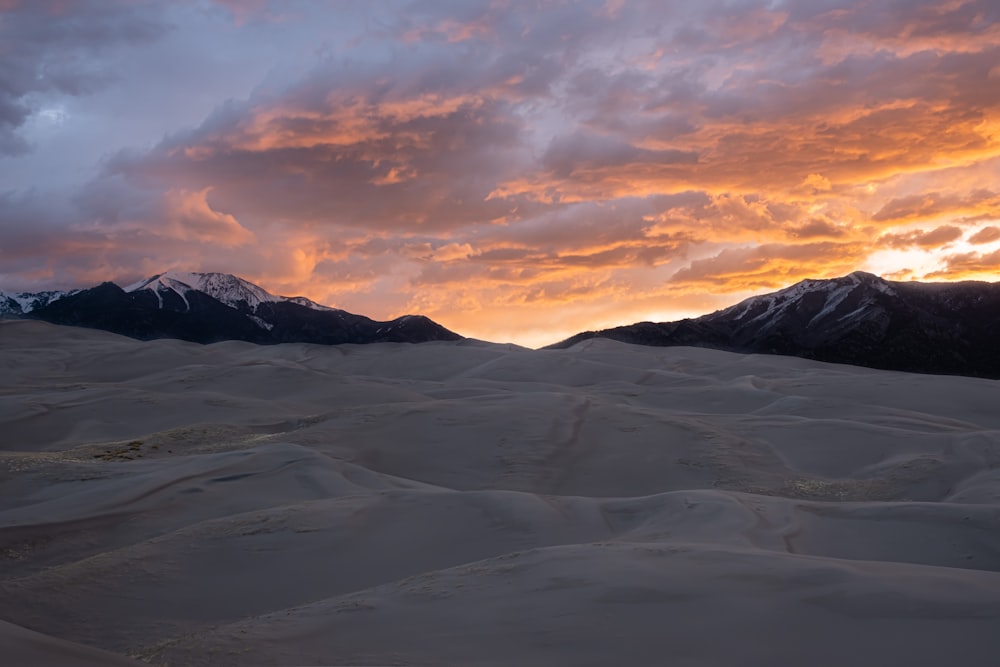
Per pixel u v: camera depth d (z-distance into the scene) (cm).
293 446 2450
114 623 1154
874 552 1361
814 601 763
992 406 5231
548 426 3216
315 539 1510
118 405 4262
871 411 4212
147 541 1541
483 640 757
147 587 1299
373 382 5612
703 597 805
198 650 802
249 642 816
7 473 2358
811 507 1644
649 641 708
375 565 1389
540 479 2636
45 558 1609
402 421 3325
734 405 4831
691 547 1046
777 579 844
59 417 4041
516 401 3684
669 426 3288
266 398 5000
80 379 6731
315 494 2011
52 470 2400
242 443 3119
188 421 3984
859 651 645
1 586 1309
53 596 1256
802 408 4334
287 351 10812
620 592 846
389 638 793
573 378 7206
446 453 2922
